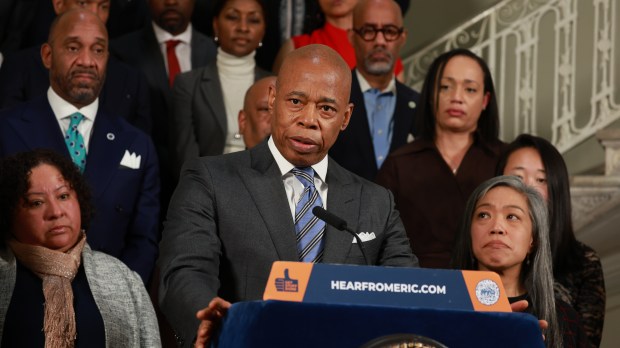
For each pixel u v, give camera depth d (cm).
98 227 633
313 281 303
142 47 830
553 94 1013
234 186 407
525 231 523
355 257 410
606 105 997
